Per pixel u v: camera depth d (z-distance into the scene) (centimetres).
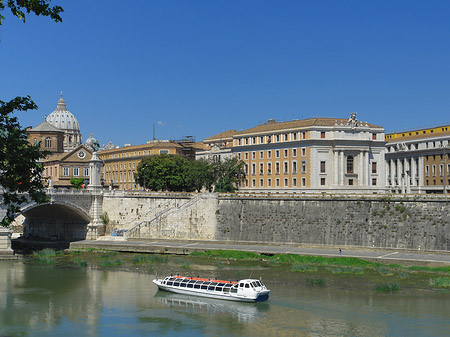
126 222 14488
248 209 13038
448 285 8419
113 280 9394
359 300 7700
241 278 9200
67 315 7219
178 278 8606
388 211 11125
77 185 19300
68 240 14712
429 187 18475
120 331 6538
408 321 6725
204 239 13475
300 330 6481
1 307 7600
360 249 11275
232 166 18025
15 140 4231
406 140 19988
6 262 11325
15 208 4412
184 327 6681
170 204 14088
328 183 16238
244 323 6794
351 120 16488
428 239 10550
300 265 10106
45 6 3803
